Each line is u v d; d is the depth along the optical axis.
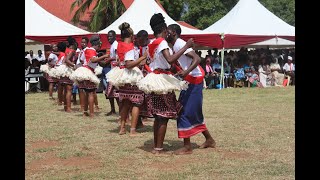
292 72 21.06
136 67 7.48
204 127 6.48
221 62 19.77
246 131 8.17
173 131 8.22
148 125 8.98
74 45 10.86
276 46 24.81
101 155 6.26
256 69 20.88
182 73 5.96
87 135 7.83
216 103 13.22
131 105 8.16
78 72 9.55
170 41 6.30
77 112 11.13
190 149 6.36
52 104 13.12
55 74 11.67
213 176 5.16
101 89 16.31
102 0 27.38
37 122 9.38
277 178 5.05
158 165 5.72
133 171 5.40
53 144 7.09
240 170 5.39
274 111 11.23
